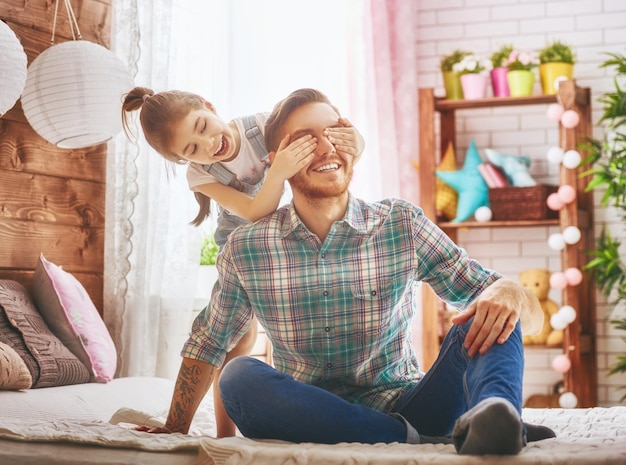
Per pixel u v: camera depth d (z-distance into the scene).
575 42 5.43
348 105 5.19
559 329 4.90
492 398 1.54
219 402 2.38
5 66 2.91
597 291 5.29
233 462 1.64
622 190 4.88
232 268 2.05
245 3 4.69
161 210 3.83
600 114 5.36
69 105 3.25
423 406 1.98
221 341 2.13
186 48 4.12
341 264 2.00
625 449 1.58
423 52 5.71
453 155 5.32
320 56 5.05
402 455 1.58
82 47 3.30
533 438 1.88
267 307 2.02
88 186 3.76
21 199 3.46
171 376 3.84
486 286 2.02
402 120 5.50
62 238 3.63
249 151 2.63
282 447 1.68
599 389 5.26
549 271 5.16
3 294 3.12
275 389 1.82
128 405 3.05
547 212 5.04
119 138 3.79
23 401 2.70
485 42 5.59
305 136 1.99
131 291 3.78
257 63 4.71
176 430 2.12
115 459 1.78
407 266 2.02
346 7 5.22
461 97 5.27
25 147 3.49
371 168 5.20
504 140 5.51
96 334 3.34
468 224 5.11
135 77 3.70
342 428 1.80
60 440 1.90
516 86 5.09
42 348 3.07
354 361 2.02
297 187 1.99
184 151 2.52
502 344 1.76
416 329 5.27
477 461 1.51
